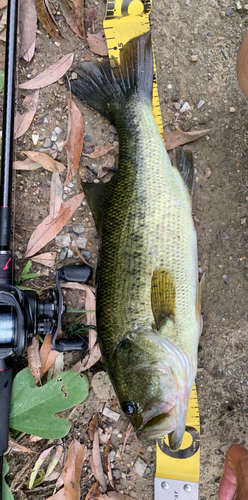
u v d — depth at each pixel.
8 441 0.46
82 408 0.49
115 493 0.49
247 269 0.50
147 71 0.45
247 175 0.50
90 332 0.48
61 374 0.48
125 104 0.45
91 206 0.46
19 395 0.47
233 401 0.50
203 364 0.50
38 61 0.50
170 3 0.50
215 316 0.50
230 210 0.50
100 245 0.44
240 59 0.46
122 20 0.49
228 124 0.50
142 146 0.44
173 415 0.39
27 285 0.49
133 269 0.41
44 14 0.49
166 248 0.42
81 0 0.49
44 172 0.50
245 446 0.49
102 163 0.50
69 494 0.47
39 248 0.49
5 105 0.43
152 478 0.49
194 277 0.43
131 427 0.50
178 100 0.50
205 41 0.50
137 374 0.40
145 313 0.41
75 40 0.50
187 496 0.48
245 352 0.50
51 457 0.49
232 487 0.41
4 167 0.43
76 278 0.47
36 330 0.44
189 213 0.43
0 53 0.50
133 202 0.42
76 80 0.49
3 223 0.42
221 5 0.50
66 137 0.50
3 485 0.46
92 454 0.49
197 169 0.50
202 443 0.49
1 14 0.49
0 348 0.41
